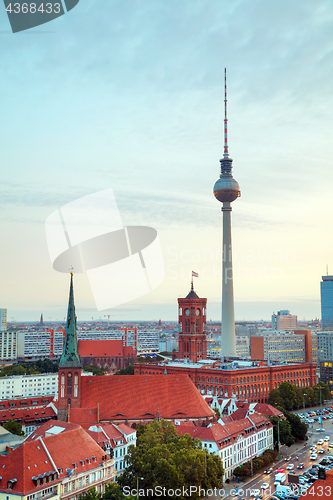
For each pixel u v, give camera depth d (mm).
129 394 193375
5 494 107688
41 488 110062
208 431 166625
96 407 186250
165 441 157375
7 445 138500
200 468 133375
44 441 121250
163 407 194250
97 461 128375
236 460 171000
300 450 198750
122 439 162000
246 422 187250
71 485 118375
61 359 184375
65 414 182375
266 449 192375
